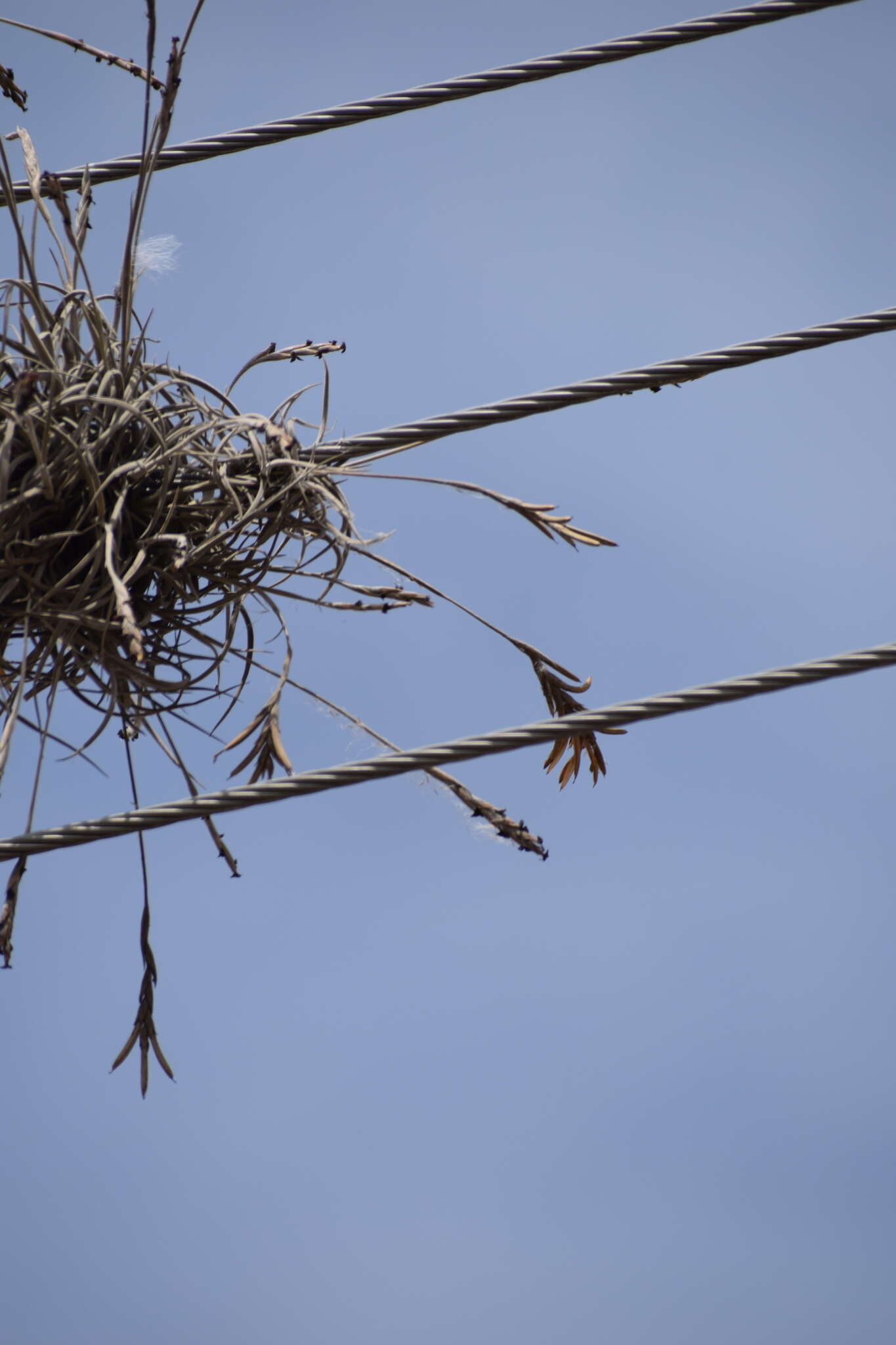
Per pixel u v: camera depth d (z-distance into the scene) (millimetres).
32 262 7734
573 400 8250
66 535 7504
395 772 7289
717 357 8227
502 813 8156
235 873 8102
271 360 8195
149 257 8250
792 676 7160
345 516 7648
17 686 7805
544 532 8328
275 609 8109
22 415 7234
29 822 7637
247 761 8008
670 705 7211
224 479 7691
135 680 7859
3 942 7676
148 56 8266
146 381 7957
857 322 8164
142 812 7477
